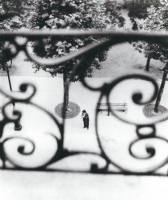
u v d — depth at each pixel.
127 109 17.31
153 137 2.20
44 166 2.36
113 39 1.86
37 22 14.28
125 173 2.36
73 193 2.26
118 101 17.55
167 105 18.72
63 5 13.75
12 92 2.13
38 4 14.04
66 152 2.27
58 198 2.23
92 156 2.57
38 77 21.06
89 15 14.02
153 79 1.91
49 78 20.91
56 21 13.72
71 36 1.92
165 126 12.37
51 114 2.15
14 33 1.88
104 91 1.99
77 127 16.48
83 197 2.24
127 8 25.00
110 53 24.75
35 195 2.25
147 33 1.85
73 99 18.77
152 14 15.55
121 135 12.45
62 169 2.38
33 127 14.85
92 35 1.89
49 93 19.59
